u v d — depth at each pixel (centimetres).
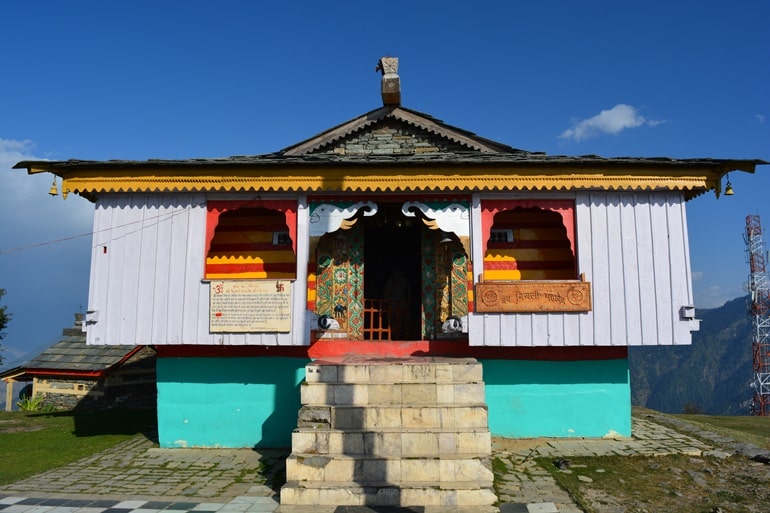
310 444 767
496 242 1138
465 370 866
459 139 1216
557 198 1015
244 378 1069
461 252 1136
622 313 980
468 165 978
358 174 991
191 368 1076
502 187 982
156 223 1030
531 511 697
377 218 1200
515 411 1046
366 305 1284
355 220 1033
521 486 792
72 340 1958
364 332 1248
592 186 980
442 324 1129
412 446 763
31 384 1975
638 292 985
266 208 1054
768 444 1027
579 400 1048
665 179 983
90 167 997
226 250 1152
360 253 1170
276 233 1152
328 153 1219
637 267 991
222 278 1084
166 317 1005
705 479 825
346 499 715
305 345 1008
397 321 1282
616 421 1042
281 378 1064
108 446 1102
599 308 982
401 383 837
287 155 1181
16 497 776
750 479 824
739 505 724
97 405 1766
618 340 974
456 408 798
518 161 964
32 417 1537
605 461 905
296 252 1015
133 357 1839
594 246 997
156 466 938
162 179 1006
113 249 1024
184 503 743
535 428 1041
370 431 770
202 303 1008
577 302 983
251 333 1000
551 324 983
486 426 790
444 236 1084
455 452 760
